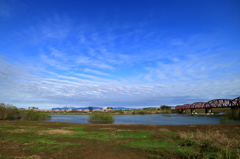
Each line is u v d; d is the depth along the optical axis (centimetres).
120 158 867
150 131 1916
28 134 1620
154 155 920
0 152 974
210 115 7175
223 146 1032
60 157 878
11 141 1271
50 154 940
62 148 1062
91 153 947
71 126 2472
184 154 910
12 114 4769
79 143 1230
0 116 4303
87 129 2089
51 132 1758
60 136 1528
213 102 7456
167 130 2012
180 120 4816
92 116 4466
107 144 1209
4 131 1783
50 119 5003
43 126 2420
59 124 2781
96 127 2342
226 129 1973
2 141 1264
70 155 910
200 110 12456
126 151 1001
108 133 1739
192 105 9994
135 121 4500
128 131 1898
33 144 1175
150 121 4528
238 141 1158
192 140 1179
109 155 913
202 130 1970
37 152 981
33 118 4691
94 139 1410
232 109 5322
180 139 1354
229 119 4156
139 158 876
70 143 1222
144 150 1030
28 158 837
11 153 956
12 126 2284
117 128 2225
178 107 12050
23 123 2881
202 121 4391
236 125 2319
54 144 1179
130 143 1240
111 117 4450
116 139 1420
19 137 1441
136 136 1570
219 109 11438
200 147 1048
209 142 1076
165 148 1057
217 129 2003
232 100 5709
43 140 1322
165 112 12231
